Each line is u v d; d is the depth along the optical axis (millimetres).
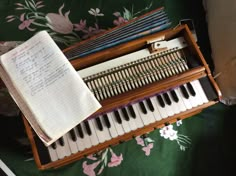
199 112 810
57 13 879
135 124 637
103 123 634
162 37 651
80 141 622
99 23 879
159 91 645
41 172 749
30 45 585
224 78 794
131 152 779
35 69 570
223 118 823
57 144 611
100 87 636
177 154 787
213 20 846
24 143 765
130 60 653
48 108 554
